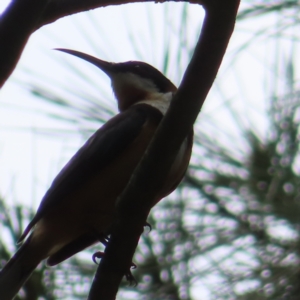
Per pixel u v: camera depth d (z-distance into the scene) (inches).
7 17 119.0
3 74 120.6
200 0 161.2
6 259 261.6
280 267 264.5
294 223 278.5
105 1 173.0
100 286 197.8
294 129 290.0
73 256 278.2
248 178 292.7
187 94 170.6
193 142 273.7
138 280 279.6
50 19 170.2
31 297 249.3
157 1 179.8
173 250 281.3
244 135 296.2
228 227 285.7
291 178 285.0
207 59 164.6
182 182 295.3
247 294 257.6
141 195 187.5
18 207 263.3
